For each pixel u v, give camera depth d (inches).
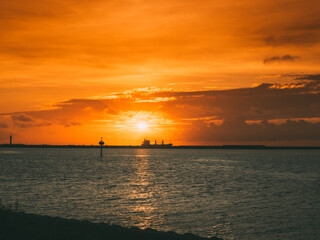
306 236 1364.4
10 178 3553.2
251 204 2069.4
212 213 1768.0
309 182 3535.9
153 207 1914.4
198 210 1844.2
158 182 3393.2
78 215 1668.3
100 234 749.3
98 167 5836.6
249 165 6939.0
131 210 1813.5
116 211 1782.7
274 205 2037.4
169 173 4650.6
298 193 2610.7
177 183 3316.9
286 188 2957.7
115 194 2423.7
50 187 2783.0
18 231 745.0
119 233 770.2
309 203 2124.8
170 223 1546.5
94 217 1633.9
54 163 7042.3
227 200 2219.5
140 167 6018.7
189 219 1626.5
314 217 1696.6
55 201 2047.2
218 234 1379.2
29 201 2030.0
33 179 3467.0
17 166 5787.4
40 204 1936.5
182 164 7234.3
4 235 710.5
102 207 1883.6
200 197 2348.7
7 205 1857.8
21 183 3068.4
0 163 6766.7
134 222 1552.7
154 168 5772.6
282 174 4616.1
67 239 703.7
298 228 1481.3
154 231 905.5
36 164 6550.2
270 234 1385.3
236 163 7819.9
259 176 4254.4
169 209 1861.5
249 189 2859.3
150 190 2716.5
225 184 3267.7
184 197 2338.8
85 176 3946.9
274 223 1562.5
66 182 3221.0
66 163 7126.0
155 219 1620.3
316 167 6284.5
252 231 1428.4
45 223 832.9
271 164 7377.0
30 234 725.9
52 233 737.6
